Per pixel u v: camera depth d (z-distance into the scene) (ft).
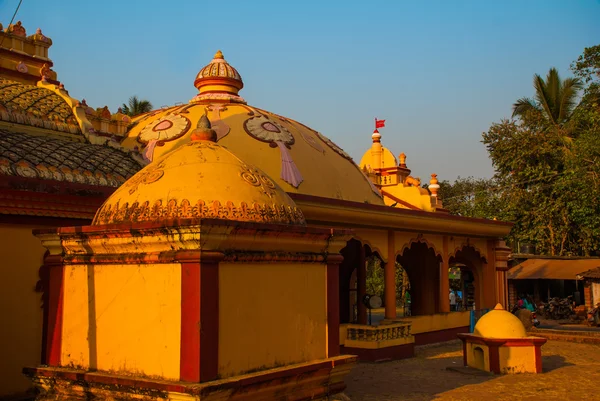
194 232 15.56
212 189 18.37
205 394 15.03
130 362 16.71
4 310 24.86
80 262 18.33
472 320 58.29
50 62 40.37
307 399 18.81
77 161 28.94
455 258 65.26
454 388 33.76
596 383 35.32
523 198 100.17
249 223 16.67
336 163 51.55
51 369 17.94
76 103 35.17
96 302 17.75
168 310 16.10
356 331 43.68
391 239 49.14
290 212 20.10
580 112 89.25
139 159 32.73
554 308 88.12
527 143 99.76
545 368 40.81
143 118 49.98
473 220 57.11
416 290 65.26
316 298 19.74
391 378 36.86
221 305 16.16
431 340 53.16
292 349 18.49
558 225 99.04
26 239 25.72
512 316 39.99
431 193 66.39
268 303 17.75
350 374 38.27
